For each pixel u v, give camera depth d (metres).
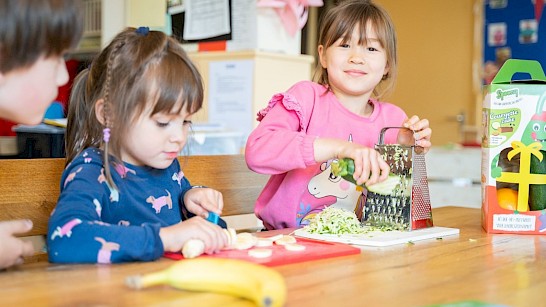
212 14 2.57
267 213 1.58
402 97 5.71
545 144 1.36
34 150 2.16
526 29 5.07
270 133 1.42
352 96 1.64
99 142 1.17
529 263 1.03
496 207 1.35
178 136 1.12
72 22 0.92
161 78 1.08
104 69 1.15
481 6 5.27
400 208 1.30
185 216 1.31
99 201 1.05
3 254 0.89
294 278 0.87
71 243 0.93
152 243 0.95
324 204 1.57
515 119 1.36
